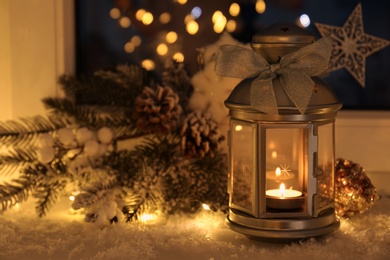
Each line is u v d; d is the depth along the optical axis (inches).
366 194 36.6
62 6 41.7
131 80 40.9
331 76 42.5
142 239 34.4
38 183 38.6
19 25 41.7
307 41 33.0
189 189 38.3
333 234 34.6
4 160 38.7
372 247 32.9
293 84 31.9
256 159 32.9
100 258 32.1
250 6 42.3
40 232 35.8
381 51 42.2
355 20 42.0
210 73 39.9
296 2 42.1
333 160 34.5
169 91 38.1
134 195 37.6
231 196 34.6
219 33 42.4
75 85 40.8
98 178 38.1
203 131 37.4
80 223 36.9
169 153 39.1
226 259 32.0
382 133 41.4
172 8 42.5
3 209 36.9
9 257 32.5
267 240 33.5
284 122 32.4
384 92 42.4
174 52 42.6
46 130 39.9
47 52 41.7
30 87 42.0
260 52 33.3
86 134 38.8
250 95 32.4
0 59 42.4
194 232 35.4
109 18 42.8
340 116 41.6
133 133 40.7
